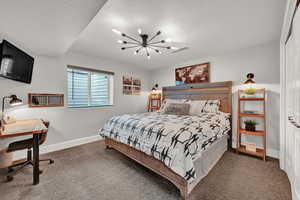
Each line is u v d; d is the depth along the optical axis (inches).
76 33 67.9
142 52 121.0
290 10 55.0
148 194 58.6
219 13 65.1
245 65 108.9
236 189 61.1
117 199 55.6
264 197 56.2
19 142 75.1
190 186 58.5
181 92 149.3
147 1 57.1
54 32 66.8
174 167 55.0
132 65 165.5
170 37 90.4
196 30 81.5
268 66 98.5
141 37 88.7
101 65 136.8
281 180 67.7
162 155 59.9
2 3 44.8
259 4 58.6
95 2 45.9
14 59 75.1
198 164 65.4
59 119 110.2
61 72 111.3
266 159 92.0
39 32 66.7
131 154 83.3
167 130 65.2
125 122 89.7
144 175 73.2
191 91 140.6
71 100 121.1
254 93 103.5
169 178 60.9
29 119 93.7
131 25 76.0
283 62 76.6
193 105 120.6
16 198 55.9
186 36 89.0
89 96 133.7
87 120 127.5
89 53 123.4
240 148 102.8
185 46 105.5
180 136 59.0
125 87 158.9
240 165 83.6
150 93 186.4
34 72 98.0
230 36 89.0
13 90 89.6
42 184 65.1
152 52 120.5
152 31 82.7
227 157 95.4
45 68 103.1
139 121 84.1
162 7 60.9
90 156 96.7
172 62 151.6
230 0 56.6
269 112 98.1
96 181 67.7
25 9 48.7
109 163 86.4
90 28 79.3
